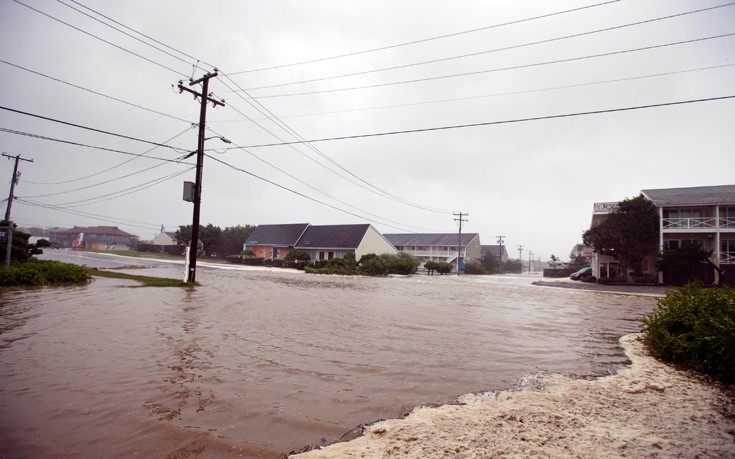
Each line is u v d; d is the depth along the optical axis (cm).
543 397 467
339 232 5056
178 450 322
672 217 3072
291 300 1391
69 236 9806
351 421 389
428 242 7212
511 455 317
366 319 1028
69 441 332
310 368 566
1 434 341
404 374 552
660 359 671
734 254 2923
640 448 334
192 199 1812
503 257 8481
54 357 575
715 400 461
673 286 2727
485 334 869
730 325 564
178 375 512
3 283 1463
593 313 1320
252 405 422
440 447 331
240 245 5803
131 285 1644
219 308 1114
